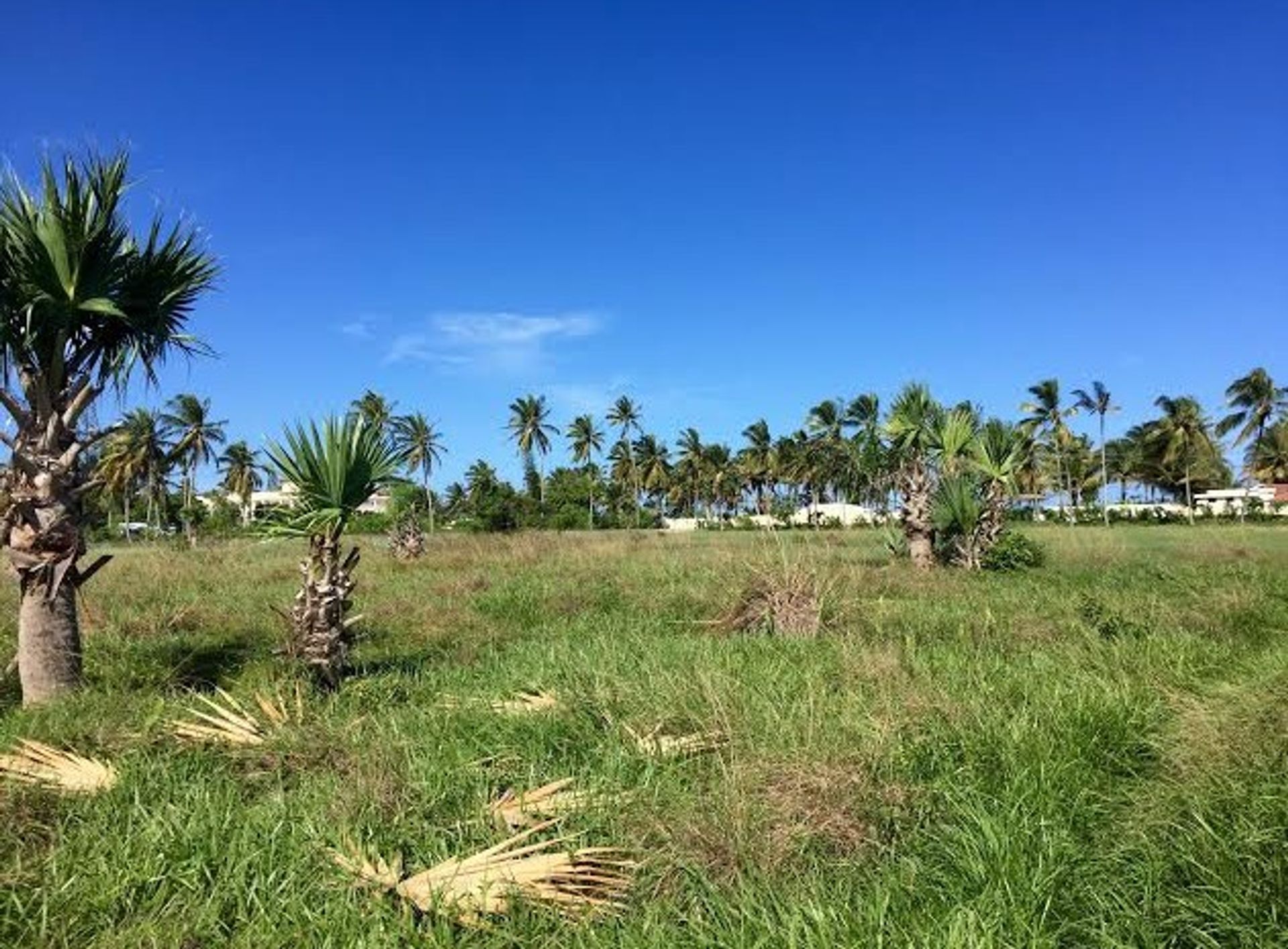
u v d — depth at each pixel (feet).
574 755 20.56
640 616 43.60
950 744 19.19
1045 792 16.57
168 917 13.24
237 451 244.22
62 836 15.56
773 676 25.57
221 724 21.65
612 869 14.58
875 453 92.43
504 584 55.47
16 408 27.96
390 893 13.97
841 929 12.37
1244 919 12.42
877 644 30.83
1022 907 12.91
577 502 245.04
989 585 53.72
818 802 16.11
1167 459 230.07
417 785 17.66
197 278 30.12
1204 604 38.91
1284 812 14.38
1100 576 59.16
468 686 28.02
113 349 29.84
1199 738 17.83
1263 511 211.61
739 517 247.70
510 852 14.70
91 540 188.03
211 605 46.21
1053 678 24.25
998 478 71.46
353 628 32.86
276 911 13.47
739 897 13.58
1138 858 14.37
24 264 26.58
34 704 25.90
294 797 17.60
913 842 15.62
